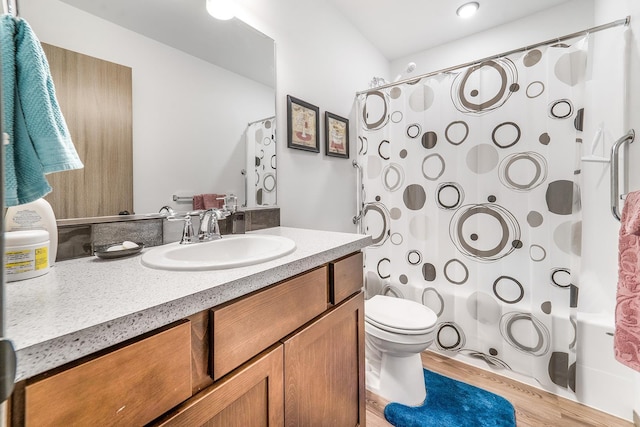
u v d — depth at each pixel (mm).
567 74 1357
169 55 1030
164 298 501
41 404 359
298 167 1580
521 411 1296
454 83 1647
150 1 980
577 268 1344
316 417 829
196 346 543
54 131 587
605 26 1275
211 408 548
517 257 1507
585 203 1361
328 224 1802
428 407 1315
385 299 1604
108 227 877
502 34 2111
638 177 1172
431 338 1306
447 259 1702
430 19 2031
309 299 808
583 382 1333
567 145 1358
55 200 781
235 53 1248
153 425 467
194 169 1114
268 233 1254
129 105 930
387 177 1895
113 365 421
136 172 951
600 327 1297
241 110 1277
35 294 524
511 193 1509
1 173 227
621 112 1292
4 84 533
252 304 638
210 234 1068
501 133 1524
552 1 1877
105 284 578
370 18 2008
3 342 248
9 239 589
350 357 993
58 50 781
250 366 628
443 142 1688
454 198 1666
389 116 1880
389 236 1895
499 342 1563
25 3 725
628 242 953
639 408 1180
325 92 1778
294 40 1543
